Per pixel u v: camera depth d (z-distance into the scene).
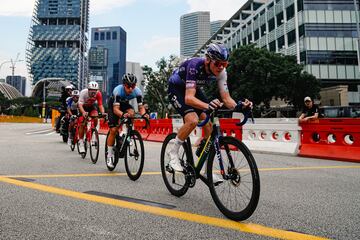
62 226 2.36
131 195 3.37
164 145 3.73
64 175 4.49
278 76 31.48
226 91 3.38
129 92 4.68
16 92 165.62
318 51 38.81
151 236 2.17
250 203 2.38
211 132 2.96
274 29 46.91
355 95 38.88
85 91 6.25
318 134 7.62
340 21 39.00
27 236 2.16
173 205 2.98
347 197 3.45
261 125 9.00
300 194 3.58
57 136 13.09
